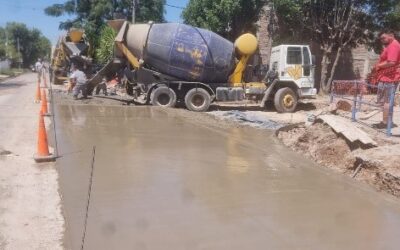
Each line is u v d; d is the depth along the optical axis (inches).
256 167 317.7
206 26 991.6
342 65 1114.1
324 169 323.0
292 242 193.2
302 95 721.6
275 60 734.5
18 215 220.5
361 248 190.1
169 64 694.5
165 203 235.8
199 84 708.7
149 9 1689.2
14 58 3427.7
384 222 218.8
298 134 416.8
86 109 612.1
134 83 731.4
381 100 403.2
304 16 1021.8
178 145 384.5
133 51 709.3
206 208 230.1
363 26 1037.8
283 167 320.8
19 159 325.7
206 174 293.6
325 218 221.8
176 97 709.9
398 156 293.0
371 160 295.1
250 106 781.9
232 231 202.5
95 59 1206.9
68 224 208.4
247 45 710.5
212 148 377.7
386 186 273.4
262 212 227.1
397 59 379.9
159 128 467.8
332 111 481.7
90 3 1694.1
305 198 251.3
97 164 311.6
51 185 266.2
